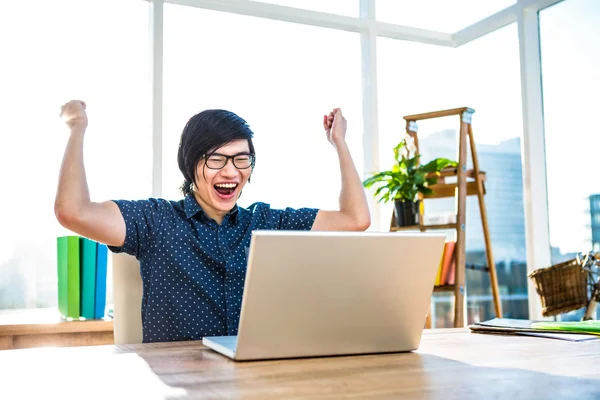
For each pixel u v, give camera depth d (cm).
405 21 395
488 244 352
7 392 74
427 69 404
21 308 294
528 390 73
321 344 101
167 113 329
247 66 348
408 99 396
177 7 334
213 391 74
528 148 355
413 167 342
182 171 174
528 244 353
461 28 407
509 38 377
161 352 106
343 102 374
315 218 186
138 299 160
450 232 404
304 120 359
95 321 254
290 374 85
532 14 361
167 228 164
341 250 97
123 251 160
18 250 295
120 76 319
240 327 94
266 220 181
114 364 93
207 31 339
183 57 334
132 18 324
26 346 245
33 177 298
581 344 115
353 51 379
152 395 72
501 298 382
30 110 299
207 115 169
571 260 311
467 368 89
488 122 391
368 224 184
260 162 345
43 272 298
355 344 103
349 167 184
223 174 167
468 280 403
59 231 301
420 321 106
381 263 100
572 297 311
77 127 154
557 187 348
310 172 356
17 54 298
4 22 296
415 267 103
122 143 318
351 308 100
